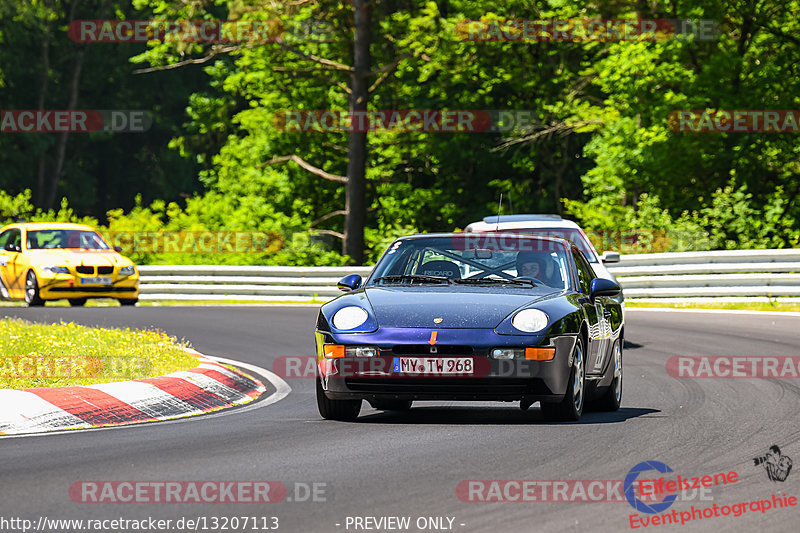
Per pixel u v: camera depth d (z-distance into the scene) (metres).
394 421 32.88
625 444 28.12
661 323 65.12
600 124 118.75
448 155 132.88
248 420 33.09
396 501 21.41
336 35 122.12
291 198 134.50
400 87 132.00
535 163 133.50
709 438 29.08
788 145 111.12
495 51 127.19
